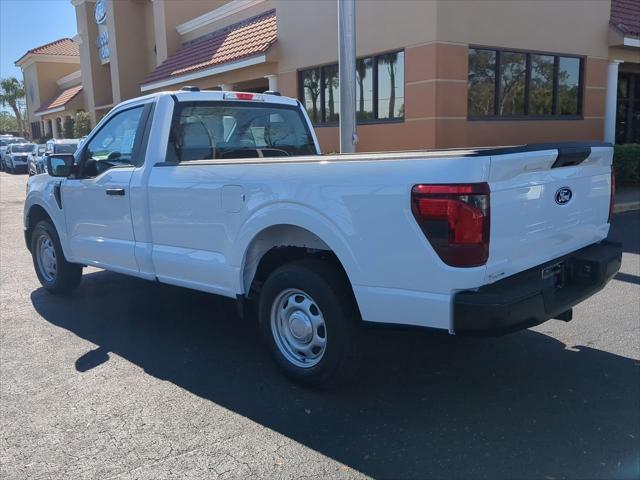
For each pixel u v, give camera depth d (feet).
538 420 12.82
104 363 16.34
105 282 25.39
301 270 13.85
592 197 14.82
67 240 21.27
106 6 93.25
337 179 12.80
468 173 11.20
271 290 14.57
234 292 15.37
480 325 11.44
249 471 11.11
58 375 15.57
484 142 42.19
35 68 141.38
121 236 18.79
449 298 11.59
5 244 35.24
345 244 12.73
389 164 12.10
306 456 11.58
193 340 18.07
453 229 11.30
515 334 17.99
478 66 41.42
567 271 14.25
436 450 11.71
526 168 12.17
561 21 45.55
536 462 11.23
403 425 12.71
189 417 13.19
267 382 14.98
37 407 13.79
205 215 15.78
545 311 12.44
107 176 18.97
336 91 47.52
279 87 53.42
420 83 39.91
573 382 14.65
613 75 50.14
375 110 44.14
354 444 11.98
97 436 12.45
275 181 13.96
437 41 38.55
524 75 44.37
